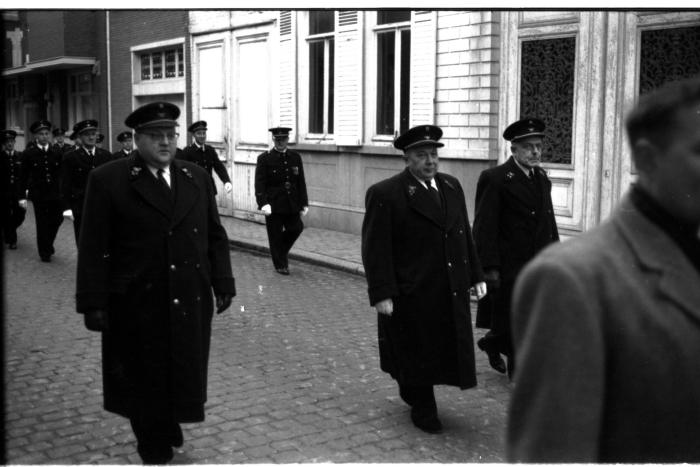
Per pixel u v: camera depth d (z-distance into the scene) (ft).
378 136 40.32
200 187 13.48
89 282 12.35
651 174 5.57
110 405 13.03
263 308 26.35
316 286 30.32
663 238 5.48
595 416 5.14
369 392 17.58
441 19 35.06
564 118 30.60
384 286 14.89
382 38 39.83
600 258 5.39
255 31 48.34
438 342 14.97
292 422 15.58
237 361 20.02
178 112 13.05
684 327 5.29
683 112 5.42
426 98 36.17
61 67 73.97
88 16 69.82
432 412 15.12
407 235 15.16
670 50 26.96
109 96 68.49
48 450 14.23
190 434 14.90
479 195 18.34
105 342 12.98
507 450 5.46
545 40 31.07
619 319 5.27
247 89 49.85
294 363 19.86
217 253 13.70
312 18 44.19
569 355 5.16
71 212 32.50
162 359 12.76
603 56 28.66
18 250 40.75
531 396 5.30
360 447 14.26
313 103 44.93
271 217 32.65
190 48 55.21
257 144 49.21
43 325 24.00
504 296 18.11
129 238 12.72
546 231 18.03
